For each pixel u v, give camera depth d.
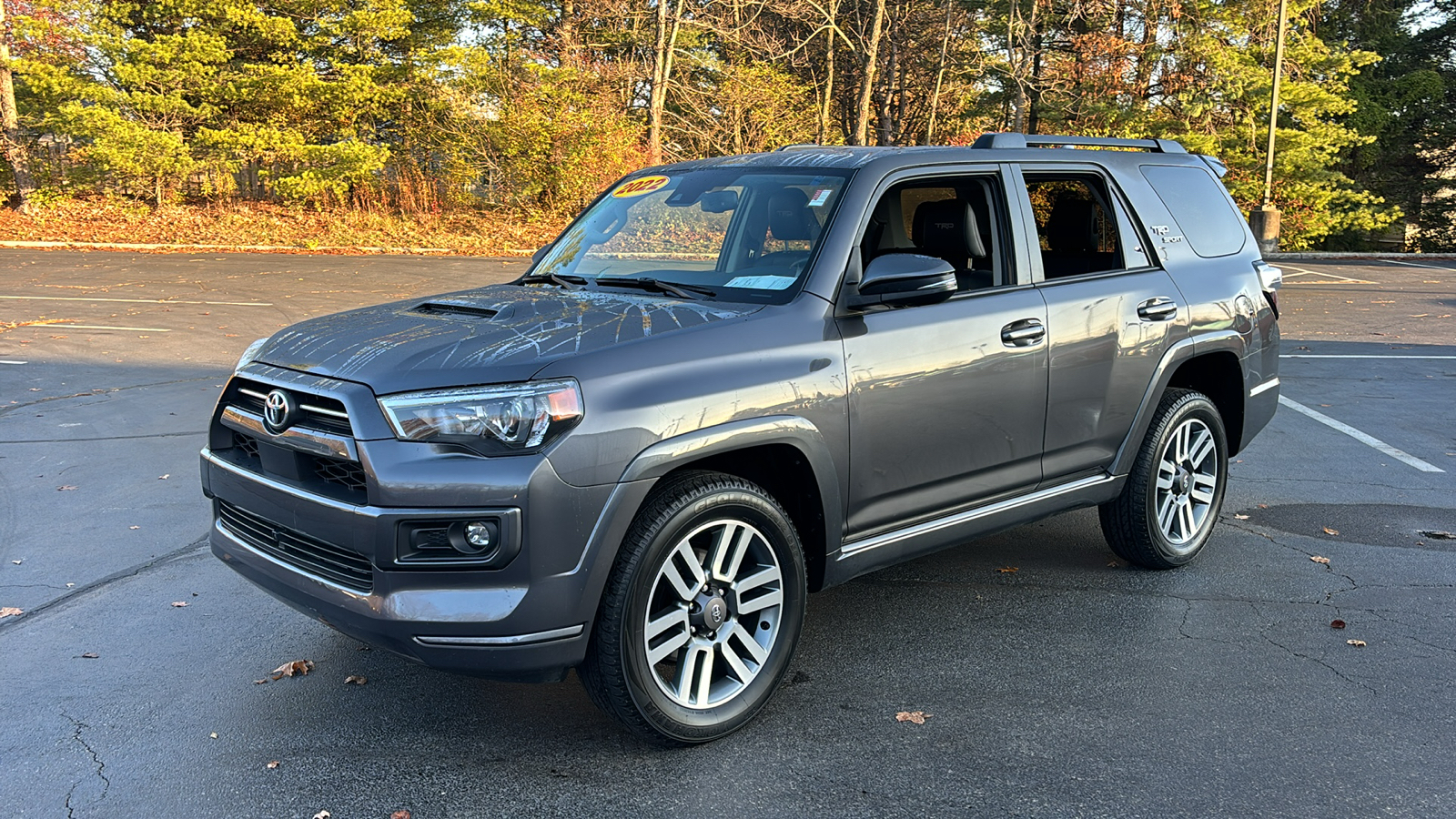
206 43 24.17
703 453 3.00
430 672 3.73
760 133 31.17
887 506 3.59
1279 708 3.46
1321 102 28.44
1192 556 4.83
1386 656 3.87
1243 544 5.17
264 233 24.44
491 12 28.09
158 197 25.08
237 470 3.23
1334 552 5.04
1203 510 4.93
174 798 2.92
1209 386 5.12
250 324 12.50
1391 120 34.50
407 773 3.06
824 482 3.33
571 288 3.86
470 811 2.86
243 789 2.97
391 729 3.32
